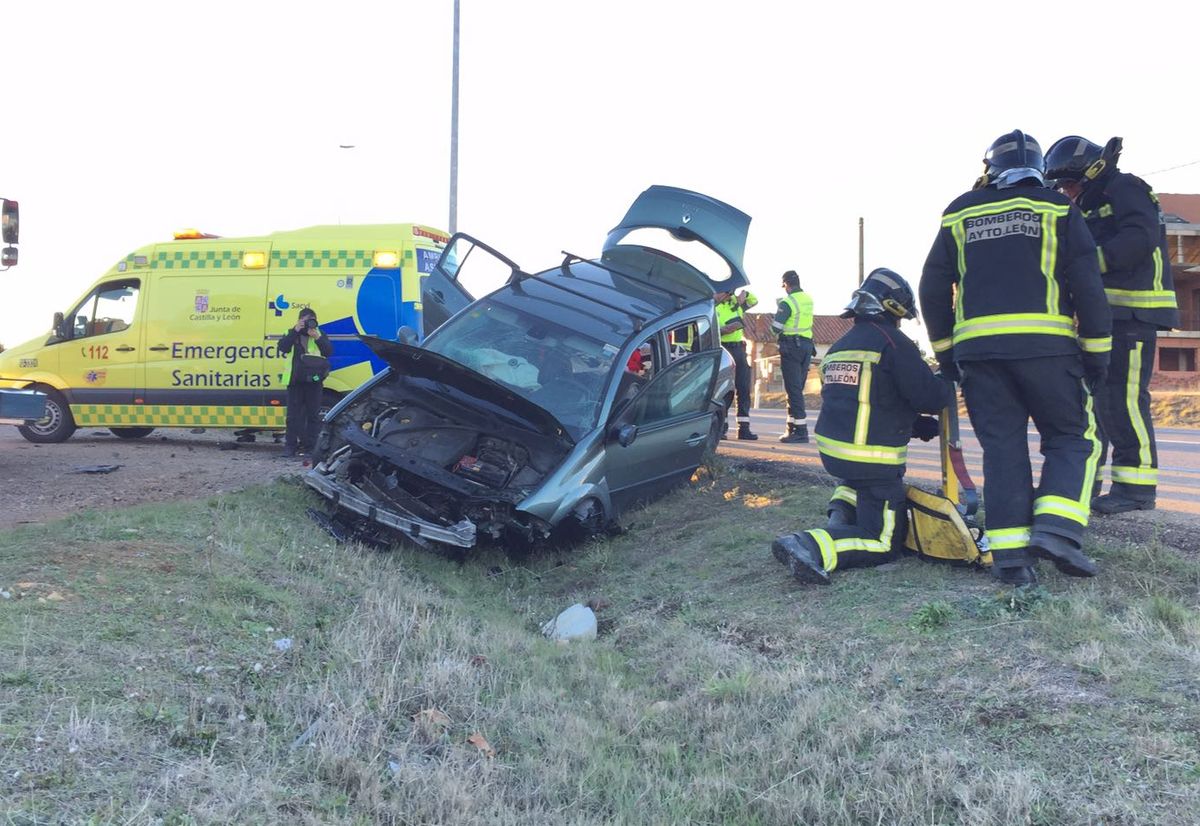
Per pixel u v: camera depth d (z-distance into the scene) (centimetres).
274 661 464
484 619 616
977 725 397
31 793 318
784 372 1180
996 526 497
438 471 718
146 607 493
